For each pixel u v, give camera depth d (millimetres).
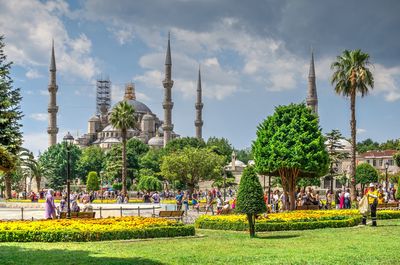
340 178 90750
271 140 39969
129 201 74500
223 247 20250
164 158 111688
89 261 16547
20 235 22266
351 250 18953
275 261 16562
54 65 182000
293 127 39688
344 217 30297
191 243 21750
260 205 23984
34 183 125500
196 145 150250
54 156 141250
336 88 54562
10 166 22141
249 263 16250
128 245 21109
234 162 156250
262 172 41219
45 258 17250
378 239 22391
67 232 22531
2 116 28375
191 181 107562
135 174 130875
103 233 22906
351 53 53406
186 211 43625
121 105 77562
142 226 24234
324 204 47281
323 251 18766
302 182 80438
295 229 27906
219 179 111375
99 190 98500
